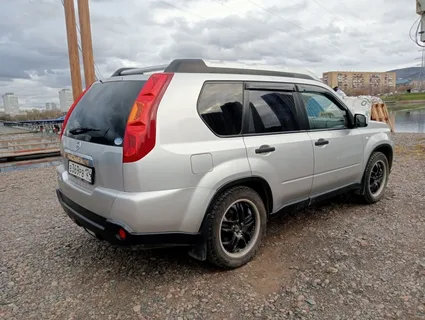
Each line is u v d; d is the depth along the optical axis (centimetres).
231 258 279
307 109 346
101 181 246
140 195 227
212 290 254
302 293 245
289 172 315
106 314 230
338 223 376
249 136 286
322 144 348
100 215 248
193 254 269
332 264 284
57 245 346
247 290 253
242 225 289
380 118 1220
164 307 235
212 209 262
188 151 243
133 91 252
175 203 239
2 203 521
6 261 312
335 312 223
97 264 302
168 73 252
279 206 318
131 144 225
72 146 286
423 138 1058
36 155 1309
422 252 300
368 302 232
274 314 224
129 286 264
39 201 527
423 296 236
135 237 232
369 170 423
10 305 243
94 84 315
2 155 1208
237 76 289
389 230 352
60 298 251
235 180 270
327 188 369
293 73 347
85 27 995
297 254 306
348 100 1085
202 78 264
